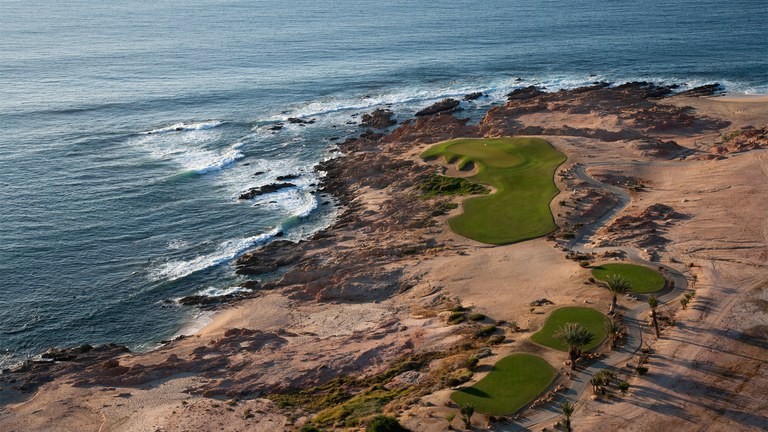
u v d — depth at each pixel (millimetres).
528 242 90438
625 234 88500
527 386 57062
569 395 55656
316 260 93625
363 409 56969
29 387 69312
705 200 96812
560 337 61438
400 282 84812
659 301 70250
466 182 110438
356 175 122438
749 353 59688
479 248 90438
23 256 97000
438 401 55906
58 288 90000
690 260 79750
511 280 80375
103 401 64875
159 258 97625
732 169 106562
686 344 61406
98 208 112188
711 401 53625
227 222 108188
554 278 78875
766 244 82562
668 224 90750
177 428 58250
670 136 132625
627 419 51938
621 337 63469
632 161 114875
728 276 74438
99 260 96875
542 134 134125
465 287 80438
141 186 120938
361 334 73688
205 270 94312
